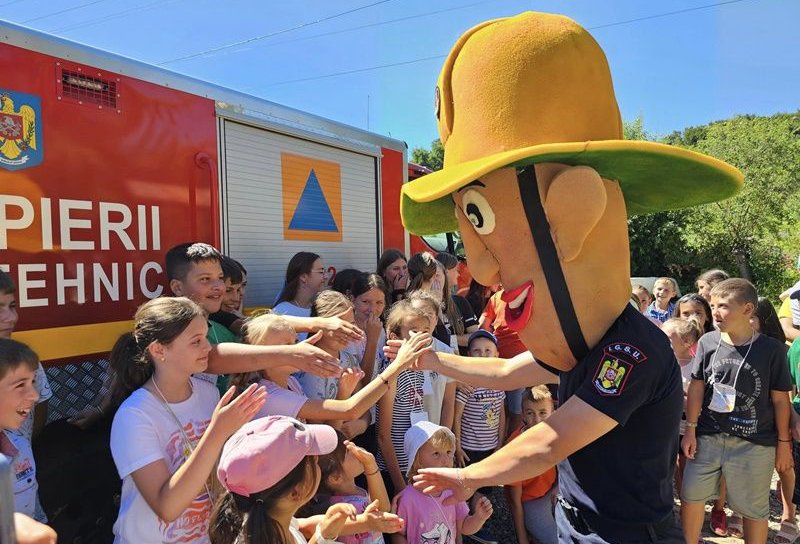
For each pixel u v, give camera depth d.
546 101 1.65
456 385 3.46
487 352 3.58
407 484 2.92
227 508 1.66
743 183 1.79
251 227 3.74
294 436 1.67
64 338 2.54
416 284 4.16
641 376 1.62
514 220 1.72
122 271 2.85
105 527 2.61
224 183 3.51
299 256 3.72
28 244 2.45
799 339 3.66
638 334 1.69
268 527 1.58
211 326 2.71
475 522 2.64
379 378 2.32
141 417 1.84
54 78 2.58
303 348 2.14
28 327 2.43
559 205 1.62
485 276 1.85
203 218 3.34
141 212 2.96
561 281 1.69
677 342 4.09
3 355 1.73
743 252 18.03
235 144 3.62
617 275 1.76
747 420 3.19
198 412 2.02
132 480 1.82
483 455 3.63
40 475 2.36
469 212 1.82
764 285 17.77
